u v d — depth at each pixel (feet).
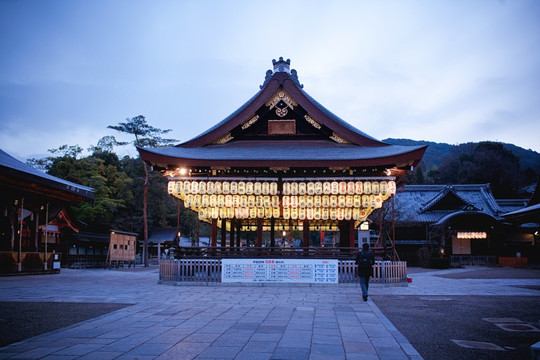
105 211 169.99
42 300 41.19
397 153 54.44
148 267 138.62
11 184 69.51
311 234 174.50
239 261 55.06
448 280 73.72
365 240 117.50
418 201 168.25
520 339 24.68
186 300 40.98
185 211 223.71
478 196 174.70
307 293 46.98
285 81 65.26
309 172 60.59
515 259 131.64
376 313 33.12
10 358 19.62
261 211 62.39
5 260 72.43
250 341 23.18
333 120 64.08
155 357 19.79
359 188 56.80
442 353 21.26
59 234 122.93
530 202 93.35
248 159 55.98
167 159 56.90
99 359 19.48
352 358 19.86
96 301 40.34
